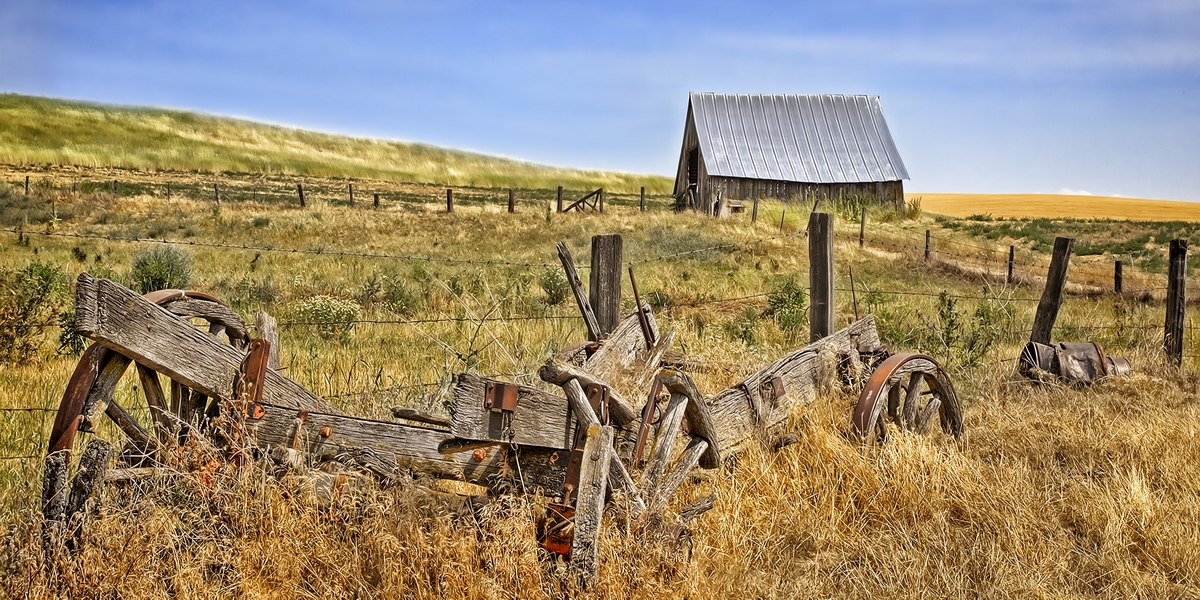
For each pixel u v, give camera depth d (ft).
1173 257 30.81
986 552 14.57
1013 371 26.99
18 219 88.07
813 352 20.16
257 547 12.10
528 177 256.93
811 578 14.07
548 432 13.74
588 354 20.43
